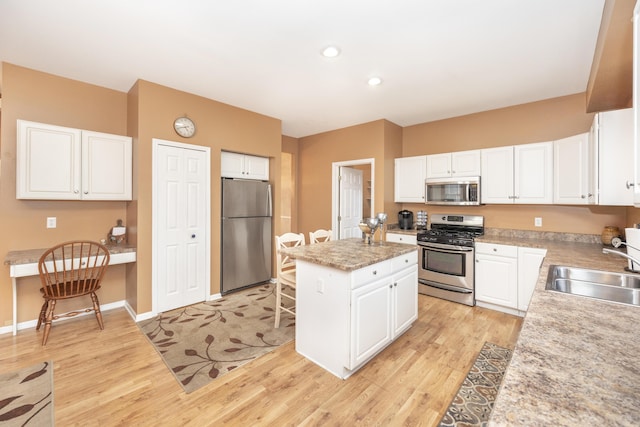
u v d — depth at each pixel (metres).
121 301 3.33
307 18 1.95
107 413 1.69
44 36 2.20
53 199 2.67
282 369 2.14
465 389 1.92
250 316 3.08
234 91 3.25
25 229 2.76
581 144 2.75
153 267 3.05
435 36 2.15
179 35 2.17
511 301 3.12
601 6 1.78
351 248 2.65
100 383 1.95
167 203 3.16
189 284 3.36
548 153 3.14
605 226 3.01
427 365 2.19
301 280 2.35
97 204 3.17
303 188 5.43
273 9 1.86
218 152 3.59
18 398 1.80
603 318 1.07
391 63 2.57
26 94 2.72
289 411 1.72
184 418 1.66
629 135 2.14
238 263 3.85
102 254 2.82
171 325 2.84
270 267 4.28
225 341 2.54
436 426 1.61
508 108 3.65
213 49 2.37
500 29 2.06
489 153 3.57
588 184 2.62
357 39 2.20
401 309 2.56
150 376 2.04
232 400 1.81
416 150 4.50
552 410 0.58
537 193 3.21
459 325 2.88
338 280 2.05
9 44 2.32
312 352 2.26
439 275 3.64
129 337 2.60
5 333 2.63
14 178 2.69
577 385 0.66
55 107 2.87
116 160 3.00
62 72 2.81
